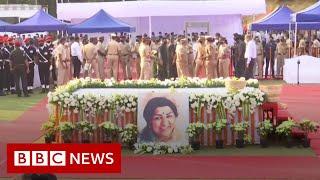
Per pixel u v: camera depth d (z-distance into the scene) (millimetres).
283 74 26797
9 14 43781
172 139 10688
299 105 17656
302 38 30547
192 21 31781
